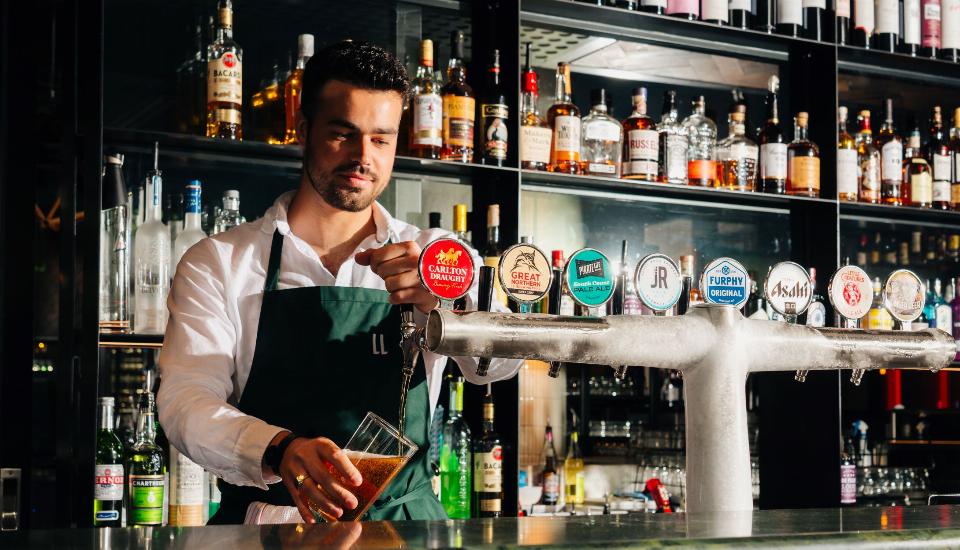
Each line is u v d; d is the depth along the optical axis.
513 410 2.60
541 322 0.89
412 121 2.63
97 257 2.22
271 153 2.56
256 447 1.36
